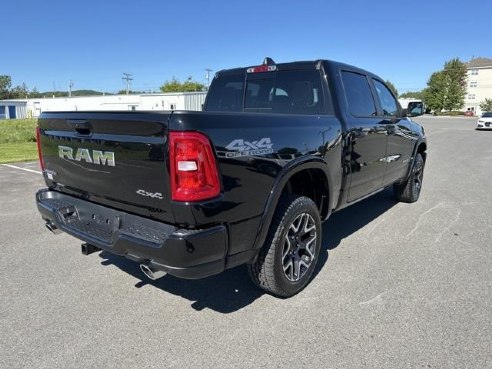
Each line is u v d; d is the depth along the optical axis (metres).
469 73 94.94
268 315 3.21
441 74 85.88
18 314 3.23
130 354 2.73
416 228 5.35
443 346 2.78
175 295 3.55
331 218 5.86
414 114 6.00
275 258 3.23
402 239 4.93
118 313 3.25
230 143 2.69
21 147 16.98
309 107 4.25
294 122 3.32
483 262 4.21
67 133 3.25
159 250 2.58
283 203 3.30
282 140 3.15
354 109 4.41
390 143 5.18
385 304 3.35
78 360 2.67
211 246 2.63
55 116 3.31
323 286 3.68
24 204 6.75
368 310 3.26
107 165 2.94
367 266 4.12
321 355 2.70
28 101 78.44
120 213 3.00
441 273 3.94
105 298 3.49
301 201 3.39
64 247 4.71
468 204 6.64
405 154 5.89
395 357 2.67
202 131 2.53
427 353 2.71
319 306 3.33
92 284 3.76
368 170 4.62
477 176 9.45
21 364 2.63
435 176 9.45
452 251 4.52
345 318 3.14
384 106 5.28
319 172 3.70
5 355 2.72
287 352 2.74
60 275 3.95
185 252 2.53
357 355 2.70
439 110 86.25
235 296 3.52
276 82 4.52
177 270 2.58
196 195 2.52
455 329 2.98
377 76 5.23
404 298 3.45
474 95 95.25
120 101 56.69
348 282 3.76
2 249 4.63
